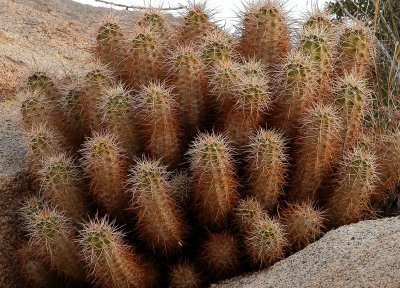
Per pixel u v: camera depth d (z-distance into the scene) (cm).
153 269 116
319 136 114
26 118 132
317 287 99
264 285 105
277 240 110
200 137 117
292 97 117
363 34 129
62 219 114
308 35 121
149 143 120
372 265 99
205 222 117
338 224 119
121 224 119
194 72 121
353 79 121
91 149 114
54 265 117
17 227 129
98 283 111
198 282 115
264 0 129
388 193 129
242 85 116
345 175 116
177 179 118
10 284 125
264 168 113
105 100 120
